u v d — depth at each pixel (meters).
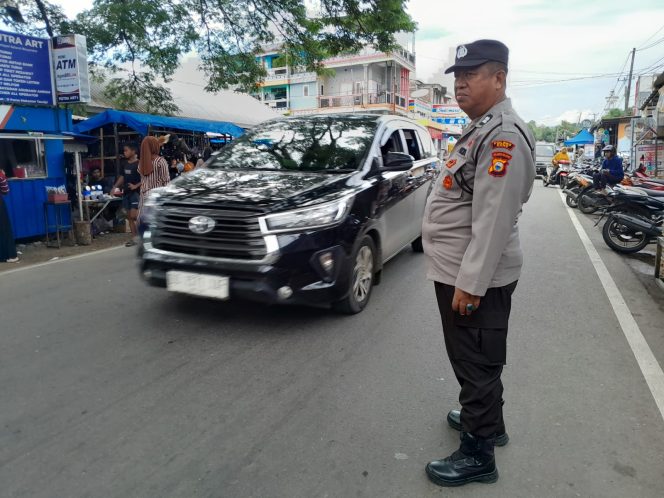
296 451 2.55
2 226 6.84
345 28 12.07
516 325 4.25
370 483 2.32
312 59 13.02
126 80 12.41
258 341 3.88
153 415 2.88
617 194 7.29
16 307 4.77
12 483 2.31
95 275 5.95
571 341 3.92
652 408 2.94
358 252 4.31
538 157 25.16
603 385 3.22
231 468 2.42
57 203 8.09
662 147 16.56
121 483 2.32
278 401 3.02
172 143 13.97
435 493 2.26
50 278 5.87
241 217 3.71
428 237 2.34
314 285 3.86
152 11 10.88
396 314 4.45
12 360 3.59
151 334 4.02
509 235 2.05
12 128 7.86
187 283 3.87
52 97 8.35
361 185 4.39
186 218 3.87
